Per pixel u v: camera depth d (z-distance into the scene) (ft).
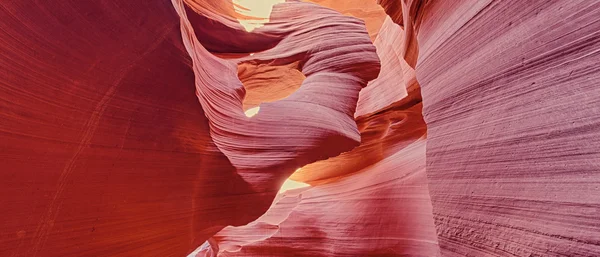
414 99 23.98
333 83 23.27
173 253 12.30
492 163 6.18
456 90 7.63
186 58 11.12
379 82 28.45
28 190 6.66
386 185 22.48
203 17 21.33
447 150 7.63
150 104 10.11
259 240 26.45
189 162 12.46
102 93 8.33
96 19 7.81
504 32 6.38
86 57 7.72
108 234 9.05
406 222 19.93
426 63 9.37
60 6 6.90
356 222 22.58
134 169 9.75
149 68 9.79
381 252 20.66
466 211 6.72
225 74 18.42
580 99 4.72
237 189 15.20
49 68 6.84
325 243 23.62
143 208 10.34
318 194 26.68
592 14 4.72
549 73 5.28
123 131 9.19
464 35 7.64
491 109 6.44
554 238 4.80
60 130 7.27
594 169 4.39
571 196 4.64
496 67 6.43
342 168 29.53
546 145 5.13
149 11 9.38
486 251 6.13
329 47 24.80
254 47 24.93
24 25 6.20
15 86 6.14
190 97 11.81
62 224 7.61
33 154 6.68
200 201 13.58
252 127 17.42
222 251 28.22
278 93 29.73
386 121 27.63
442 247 7.47
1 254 6.26
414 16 10.98
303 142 18.45
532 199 5.26
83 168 8.02
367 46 25.36
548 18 5.43
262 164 16.51
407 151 23.77
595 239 4.23
